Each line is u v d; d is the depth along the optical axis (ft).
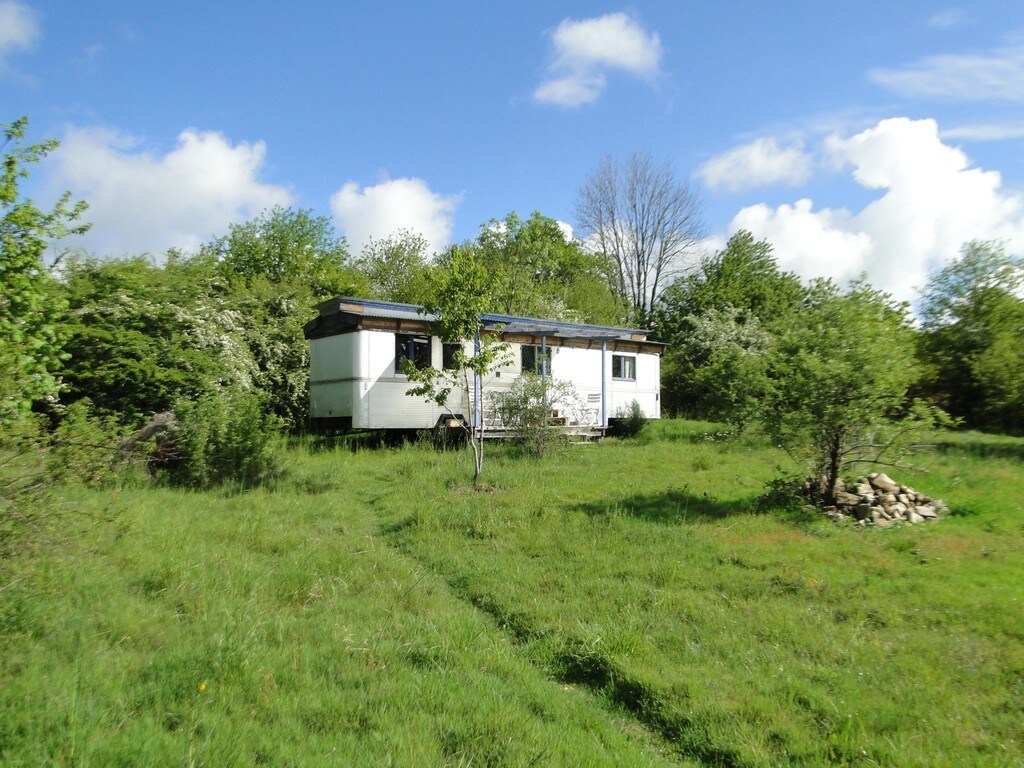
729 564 24.34
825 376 29.37
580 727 13.94
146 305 48.60
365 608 19.43
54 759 10.30
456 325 37.50
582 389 66.54
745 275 117.80
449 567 24.81
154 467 37.93
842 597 20.89
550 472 43.78
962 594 20.65
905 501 31.22
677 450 55.11
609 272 137.39
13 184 26.03
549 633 18.83
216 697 12.92
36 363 23.39
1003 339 71.00
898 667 16.43
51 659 13.98
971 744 13.38
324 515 32.22
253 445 39.40
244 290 67.87
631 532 28.35
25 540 16.22
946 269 77.15
